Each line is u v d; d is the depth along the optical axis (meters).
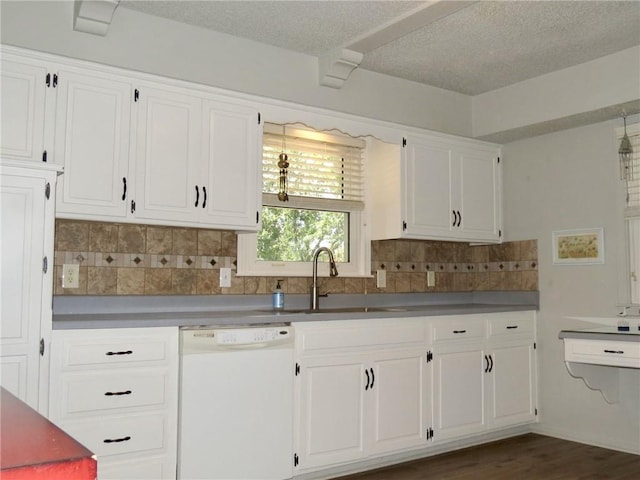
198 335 2.86
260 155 3.43
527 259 4.45
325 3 2.99
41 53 2.78
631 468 3.49
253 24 3.25
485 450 3.88
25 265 2.46
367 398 3.42
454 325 3.85
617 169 3.94
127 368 2.72
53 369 2.55
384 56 3.71
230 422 2.93
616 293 3.91
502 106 4.30
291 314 3.20
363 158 4.36
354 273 4.27
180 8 3.07
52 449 0.85
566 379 4.16
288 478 3.10
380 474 3.38
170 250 3.46
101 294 3.23
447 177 4.29
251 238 3.80
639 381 3.77
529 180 4.46
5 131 2.68
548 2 2.98
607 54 3.69
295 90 3.62
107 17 2.90
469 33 3.36
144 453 2.73
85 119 2.89
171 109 3.14
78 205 2.85
